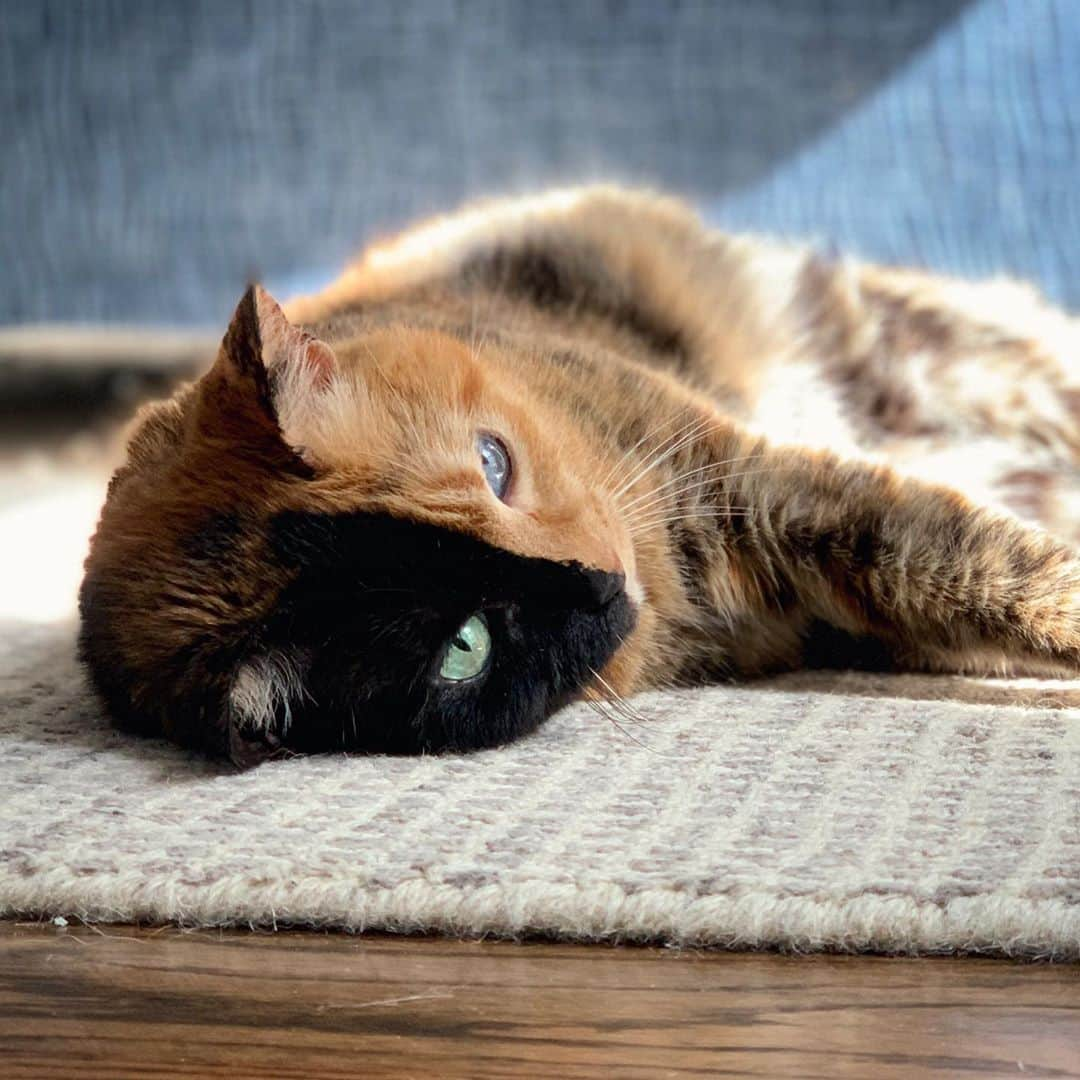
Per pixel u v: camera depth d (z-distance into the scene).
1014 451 1.00
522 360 0.86
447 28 1.43
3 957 0.70
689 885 0.70
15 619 0.96
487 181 1.43
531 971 0.69
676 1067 0.66
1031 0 1.35
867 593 0.84
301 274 1.44
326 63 1.43
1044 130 1.35
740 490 0.85
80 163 1.44
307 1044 0.67
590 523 0.80
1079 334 1.01
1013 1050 0.66
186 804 0.75
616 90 1.42
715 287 1.00
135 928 0.71
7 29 1.43
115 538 0.80
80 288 1.45
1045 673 0.84
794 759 0.76
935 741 0.77
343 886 0.71
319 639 0.77
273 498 0.77
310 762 0.78
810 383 1.00
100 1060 0.67
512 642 0.78
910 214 1.37
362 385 0.79
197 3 1.43
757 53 1.40
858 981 0.68
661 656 0.85
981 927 0.69
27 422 1.58
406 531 0.77
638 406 0.86
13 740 0.80
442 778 0.76
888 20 1.37
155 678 0.78
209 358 1.40
